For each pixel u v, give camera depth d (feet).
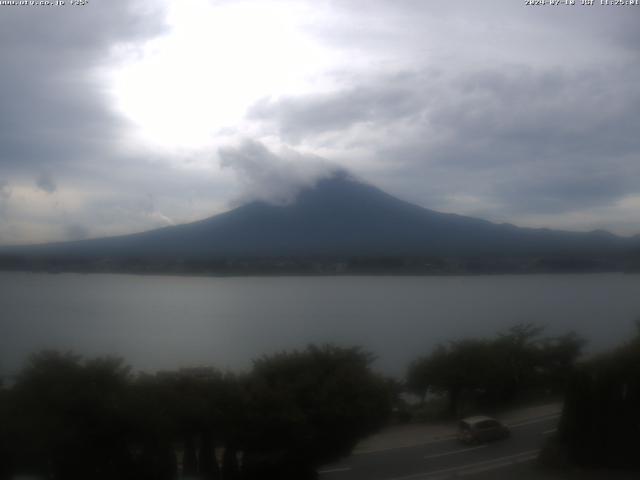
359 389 48.73
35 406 40.16
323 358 51.47
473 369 70.33
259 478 45.19
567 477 46.62
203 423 43.75
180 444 44.70
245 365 61.67
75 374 42.24
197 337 126.41
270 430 44.73
